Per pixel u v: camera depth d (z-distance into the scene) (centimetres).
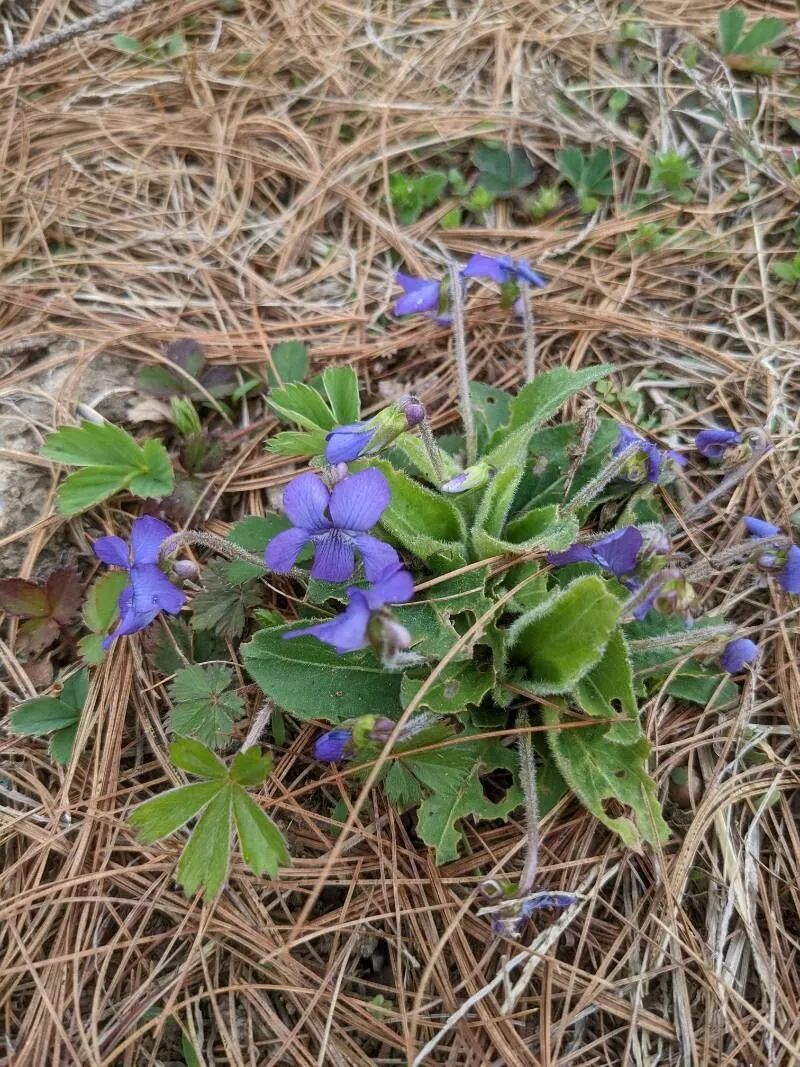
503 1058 14
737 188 23
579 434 17
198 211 23
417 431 18
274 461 19
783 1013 14
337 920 15
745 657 16
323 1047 13
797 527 18
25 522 18
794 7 26
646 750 14
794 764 16
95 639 17
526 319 19
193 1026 14
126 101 24
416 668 16
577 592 14
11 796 16
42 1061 14
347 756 14
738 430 20
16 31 25
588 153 24
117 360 20
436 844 14
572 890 15
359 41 26
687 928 15
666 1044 14
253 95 25
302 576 17
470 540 17
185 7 26
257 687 16
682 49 25
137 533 15
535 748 16
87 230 22
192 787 13
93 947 15
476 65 25
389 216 23
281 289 22
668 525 18
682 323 21
